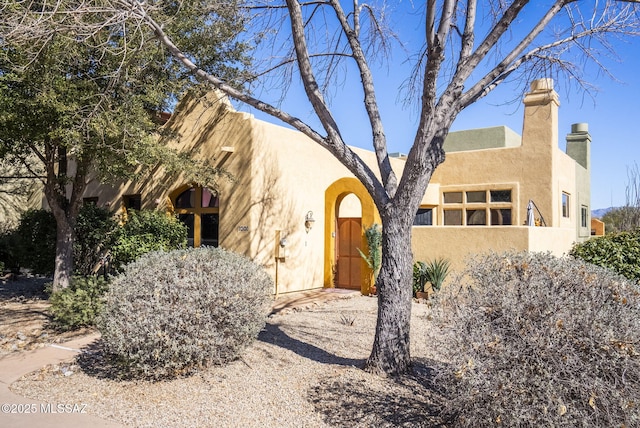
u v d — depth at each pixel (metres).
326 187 15.05
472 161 17.19
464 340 4.25
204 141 13.33
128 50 8.21
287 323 9.20
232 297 6.39
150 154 9.77
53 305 8.90
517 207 15.91
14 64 8.21
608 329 3.88
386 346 5.94
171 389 5.74
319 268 14.51
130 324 5.88
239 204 12.34
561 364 3.84
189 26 10.37
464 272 5.12
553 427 3.72
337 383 5.68
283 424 4.77
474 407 4.02
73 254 12.41
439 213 17.92
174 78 11.26
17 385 6.04
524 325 4.12
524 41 6.38
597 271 4.77
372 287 12.98
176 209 14.27
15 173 17.45
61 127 8.81
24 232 14.86
